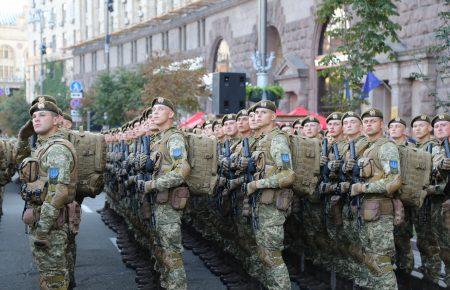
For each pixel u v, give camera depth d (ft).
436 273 23.89
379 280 20.67
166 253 21.50
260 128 22.36
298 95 78.95
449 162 21.77
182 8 112.37
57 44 203.51
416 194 21.09
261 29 48.62
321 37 76.28
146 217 22.08
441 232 22.63
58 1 200.85
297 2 80.53
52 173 17.90
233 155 24.00
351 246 22.63
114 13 153.48
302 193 22.68
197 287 26.03
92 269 29.55
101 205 54.08
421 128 24.73
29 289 26.00
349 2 39.55
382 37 39.63
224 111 37.58
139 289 25.23
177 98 78.02
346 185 22.17
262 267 23.27
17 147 22.98
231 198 24.36
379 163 20.71
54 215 17.83
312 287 25.04
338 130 23.80
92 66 171.22
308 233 25.54
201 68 81.51
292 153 22.39
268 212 21.30
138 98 90.68
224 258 28.76
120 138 31.65
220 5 101.55
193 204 30.99
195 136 22.13
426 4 54.95
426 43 54.90
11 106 152.35
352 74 40.09
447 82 52.60
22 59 308.60
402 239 24.94
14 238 37.73
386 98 63.93
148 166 21.71
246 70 94.38
